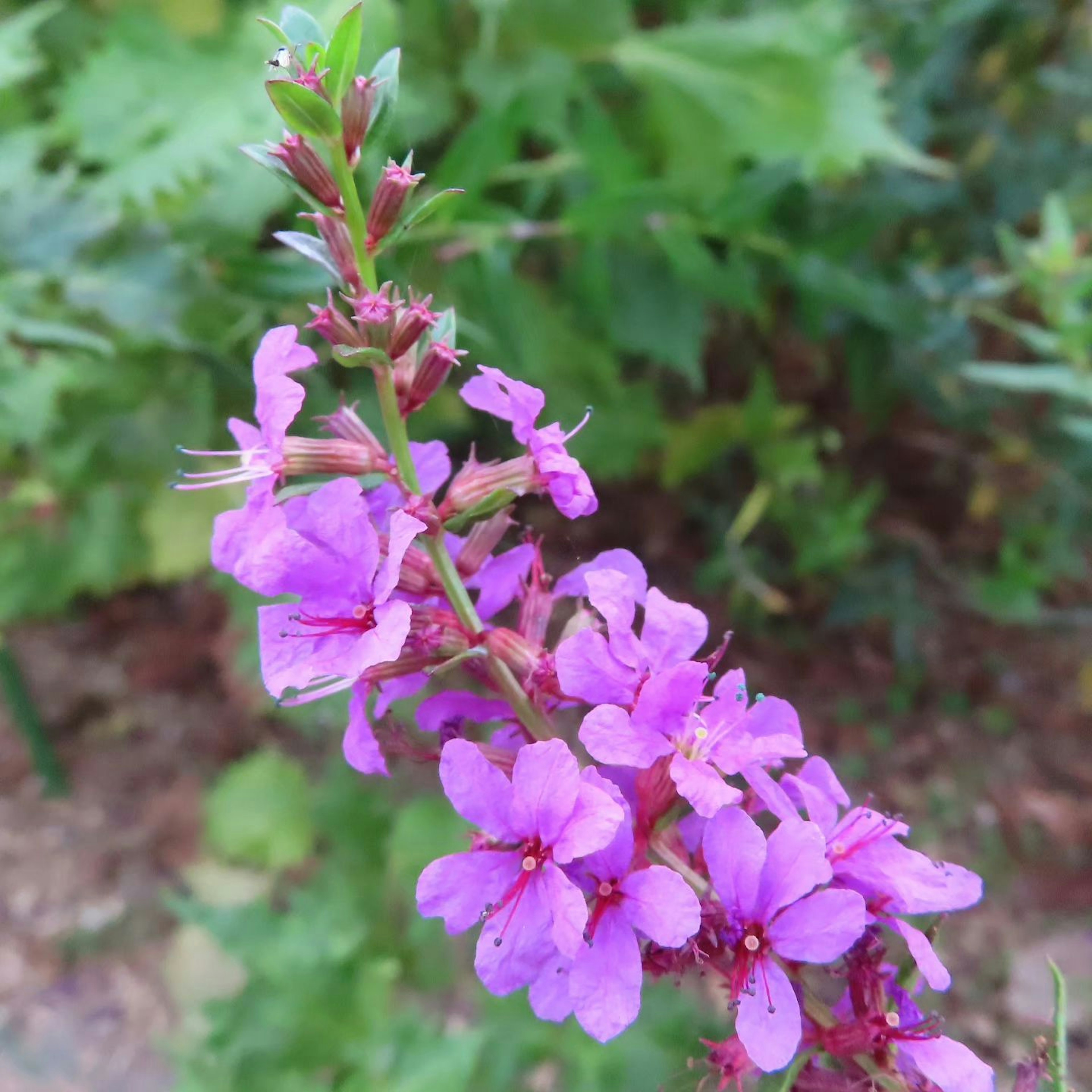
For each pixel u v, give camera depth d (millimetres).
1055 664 232
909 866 86
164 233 162
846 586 229
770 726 87
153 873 208
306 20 83
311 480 126
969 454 240
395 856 170
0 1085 179
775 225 206
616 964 80
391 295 88
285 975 139
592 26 193
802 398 252
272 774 200
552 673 89
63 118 172
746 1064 90
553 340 212
